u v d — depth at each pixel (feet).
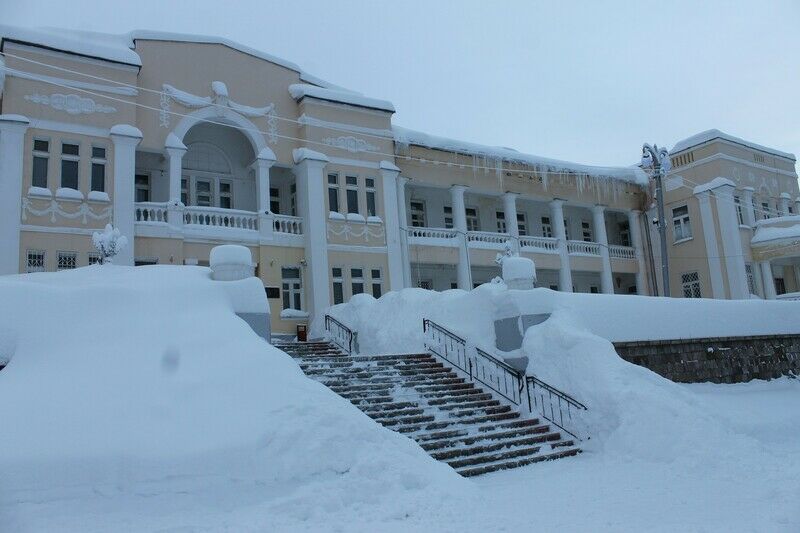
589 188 107.14
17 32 61.87
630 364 44.80
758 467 33.99
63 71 64.03
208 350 33.40
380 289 80.64
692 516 24.61
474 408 44.73
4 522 21.29
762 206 112.88
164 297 37.60
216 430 27.68
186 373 31.19
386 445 30.12
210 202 78.28
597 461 38.32
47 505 22.80
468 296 54.95
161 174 74.33
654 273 111.14
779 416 50.60
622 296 57.41
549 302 52.01
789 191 119.03
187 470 25.40
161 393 29.45
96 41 69.05
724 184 104.42
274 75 80.28
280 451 27.37
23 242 59.31
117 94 66.74
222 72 75.97
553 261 100.01
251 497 24.90
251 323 40.91
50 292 34.86
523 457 38.47
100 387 29.37
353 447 28.94
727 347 63.31
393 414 41.04
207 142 78.89
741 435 38.73
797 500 26.78
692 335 59.98
